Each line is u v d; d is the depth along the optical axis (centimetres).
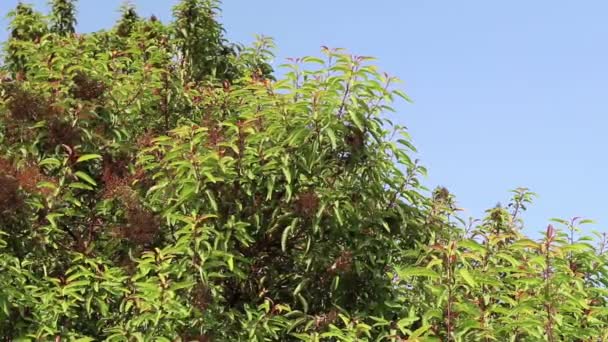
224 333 556
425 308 559
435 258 496
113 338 555
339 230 582
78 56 799
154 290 530
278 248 611
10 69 984
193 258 544
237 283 608
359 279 595
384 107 587
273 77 1021
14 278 559
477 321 490
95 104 715
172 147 637
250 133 584
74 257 620
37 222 591
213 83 963
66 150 655
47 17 1058
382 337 536
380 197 595
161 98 804
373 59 575
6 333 557
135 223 603
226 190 577
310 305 607
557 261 532
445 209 643
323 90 568
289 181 559
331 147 580
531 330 498
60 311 552
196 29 1008
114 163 688
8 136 660
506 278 550
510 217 762
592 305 593
